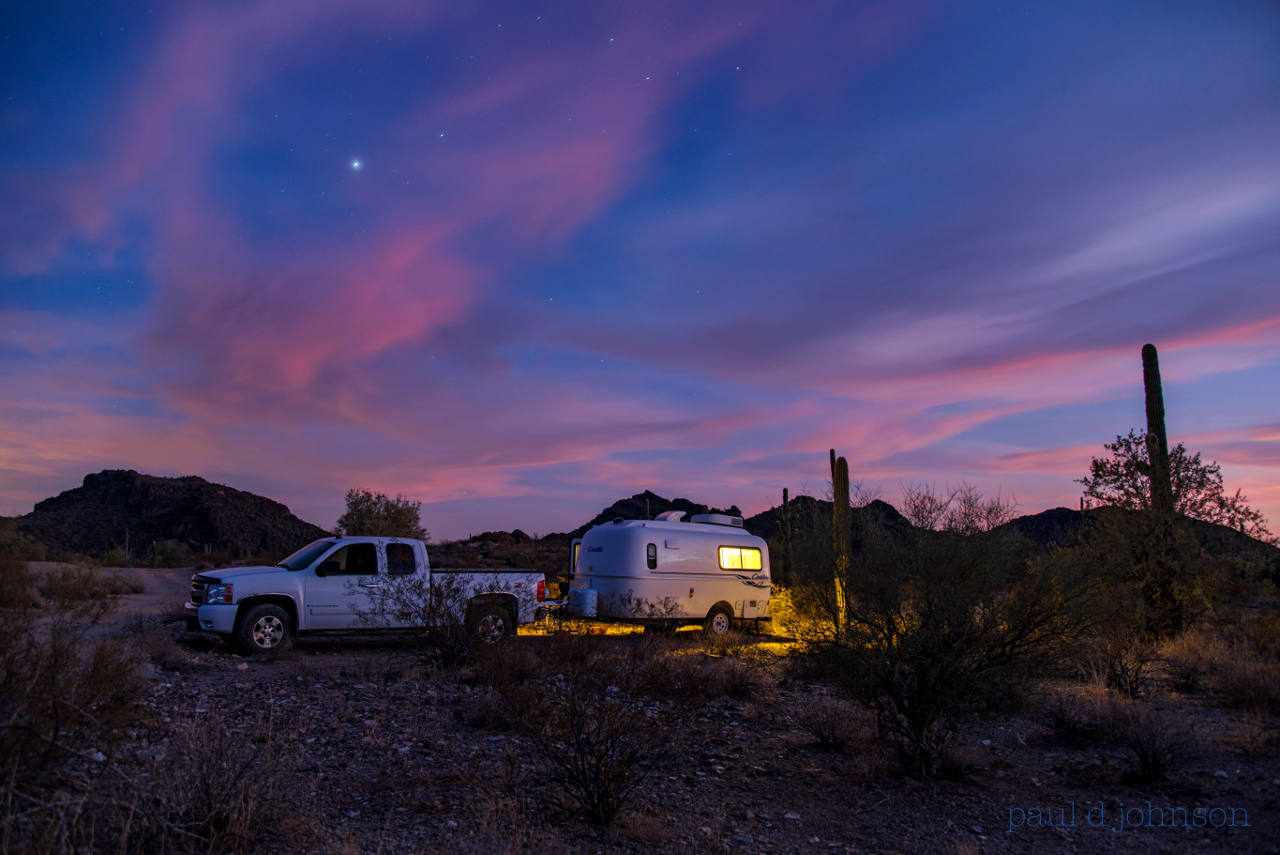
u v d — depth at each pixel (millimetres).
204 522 101812
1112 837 5336
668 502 48438
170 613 16203
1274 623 11883
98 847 4055
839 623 7227
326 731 7609
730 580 17594
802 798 6133
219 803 4555
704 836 5227
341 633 12805
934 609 6727
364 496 28328
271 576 12484
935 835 5367
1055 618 6727
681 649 14219
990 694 6645
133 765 5539
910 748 7250
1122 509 14156
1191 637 12641
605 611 16172
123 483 112438
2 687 4195
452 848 4695
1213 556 13523
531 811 5453
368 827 5047
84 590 10430
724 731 8258
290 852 4449
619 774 5586
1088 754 7547
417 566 13375
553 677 10242
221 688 9391
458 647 11477
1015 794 6305
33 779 4012
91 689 4703
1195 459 14195
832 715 7973
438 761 6676
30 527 97312
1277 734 7906
